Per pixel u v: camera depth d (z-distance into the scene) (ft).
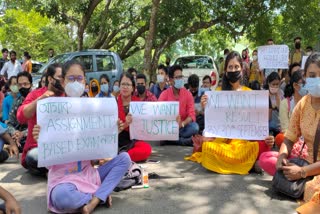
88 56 39.50
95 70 39.45
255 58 38.70
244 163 15.76
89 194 11.39
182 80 20.57
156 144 22.41
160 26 49.90
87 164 12.16
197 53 84.99
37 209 11.98
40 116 11.27
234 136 15.60
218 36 71.67
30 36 81.61
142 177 14.08
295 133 12.75
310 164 12.07
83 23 54.39
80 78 12.16
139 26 59.62
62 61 38.29
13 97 21.48
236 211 11.71
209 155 16.01
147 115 15.57
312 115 12.05
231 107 15.57
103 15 56.29
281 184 12.61
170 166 17.04
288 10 49.01
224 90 16.17
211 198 12.83
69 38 96.94
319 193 8.48
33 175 15.80
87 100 12.04
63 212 11.35
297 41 38.06
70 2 47.85
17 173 16.15
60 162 11.46
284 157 12.60
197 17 54.08
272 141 15.12
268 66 30.25
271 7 49.90
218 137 15.80
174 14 49.37
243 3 51.29
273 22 53.93
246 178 15.07
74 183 11.35
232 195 13.12
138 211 11.72
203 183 14.46
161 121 15.58
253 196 13.00
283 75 31.63
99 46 59.52
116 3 59.26
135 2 57.62
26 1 53.83
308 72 12.04
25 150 15.40
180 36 52.80
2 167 17.19
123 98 17.76
